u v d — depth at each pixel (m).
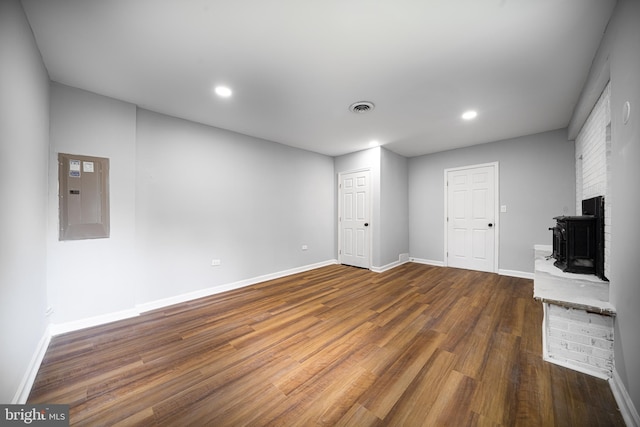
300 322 2.45
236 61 2.01
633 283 1.32
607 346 1.59
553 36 1.73
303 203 4.66
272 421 1.29
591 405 1.38
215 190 3.42
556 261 2.63
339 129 3.58
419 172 5.21
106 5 1.46
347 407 1.38
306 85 2.37
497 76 2.23
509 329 2.26
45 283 2.07
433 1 1.45
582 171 3.21
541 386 1.53
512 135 3.91
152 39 1.75
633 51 1.32
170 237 3.00
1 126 1.24
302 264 4.61
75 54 1.89
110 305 2.47
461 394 1.47
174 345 2.03
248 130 3.60
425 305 2.86
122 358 1.84
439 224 4.93
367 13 1.53
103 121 2.47
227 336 2.18
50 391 1.50
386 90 2.47
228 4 1.46
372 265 4.61
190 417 1.31
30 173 1.67
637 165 1.29
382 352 1.91
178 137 3.09
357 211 4.88
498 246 4.22
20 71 1.47
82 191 2.34
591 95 2.24
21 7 1.45
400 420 1.29
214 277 3.38
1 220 1.23
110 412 1.35
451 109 2.92
